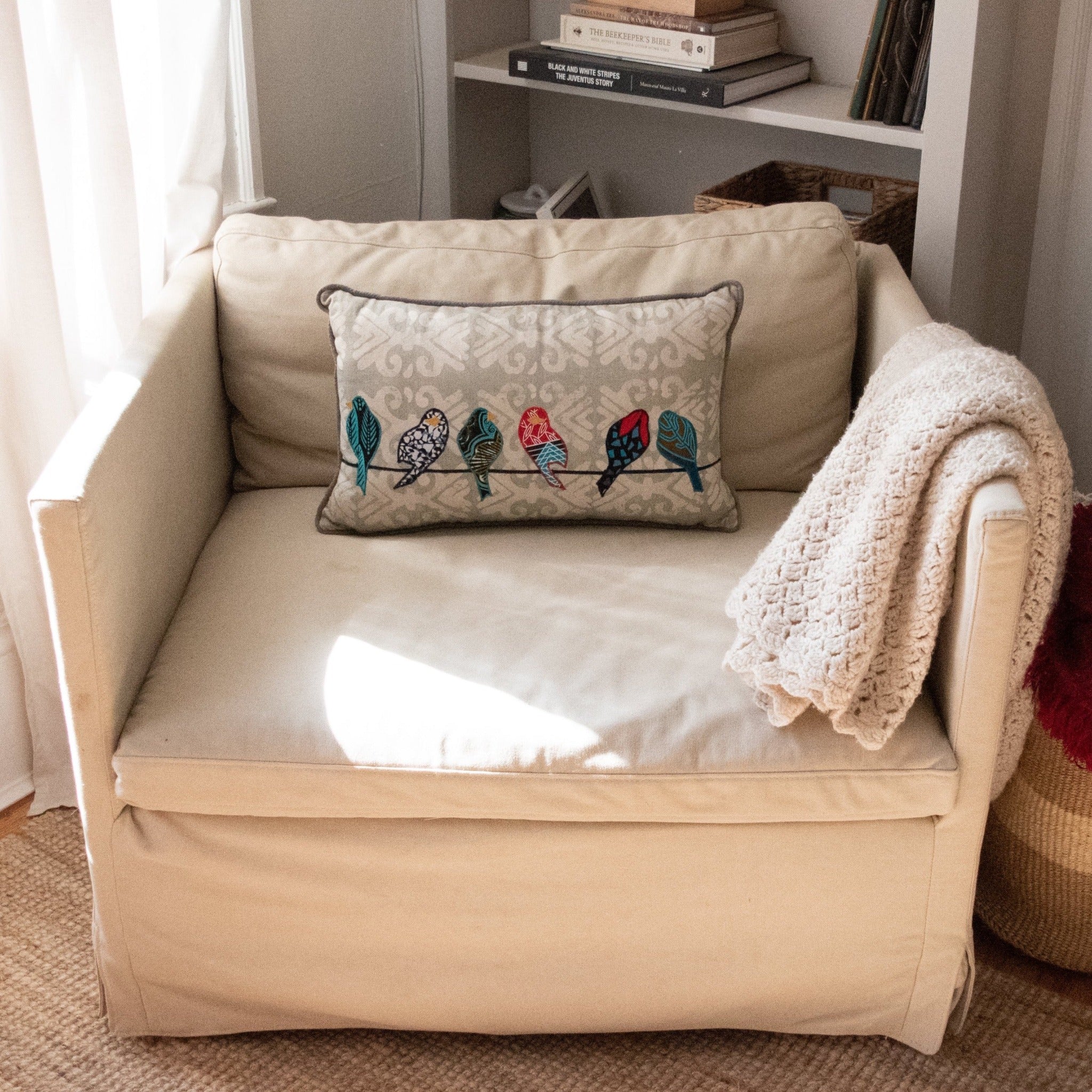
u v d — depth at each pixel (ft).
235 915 4.62
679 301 5.27
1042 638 4.61
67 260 5.61
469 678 4.50
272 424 5.72
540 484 5.18
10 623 5.92
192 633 4.79
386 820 4.50
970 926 4.67
